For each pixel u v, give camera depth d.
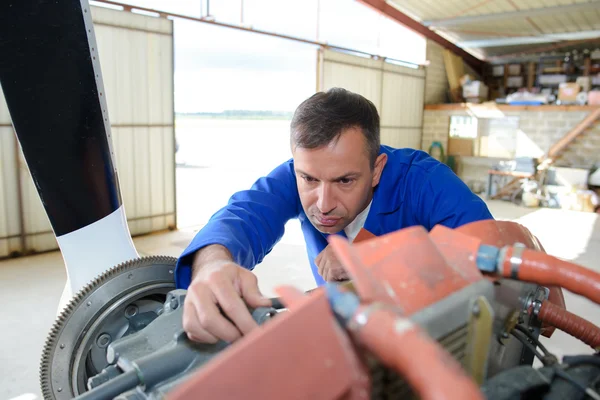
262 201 1.04
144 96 4.90
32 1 0.74
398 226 1.11
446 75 9.85
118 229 0.93
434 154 9.28
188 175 9.08
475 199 1.00
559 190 7.31
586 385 0.45
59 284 3.52
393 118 8.78
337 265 0.84
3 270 3.85
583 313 2.93
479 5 7.52
